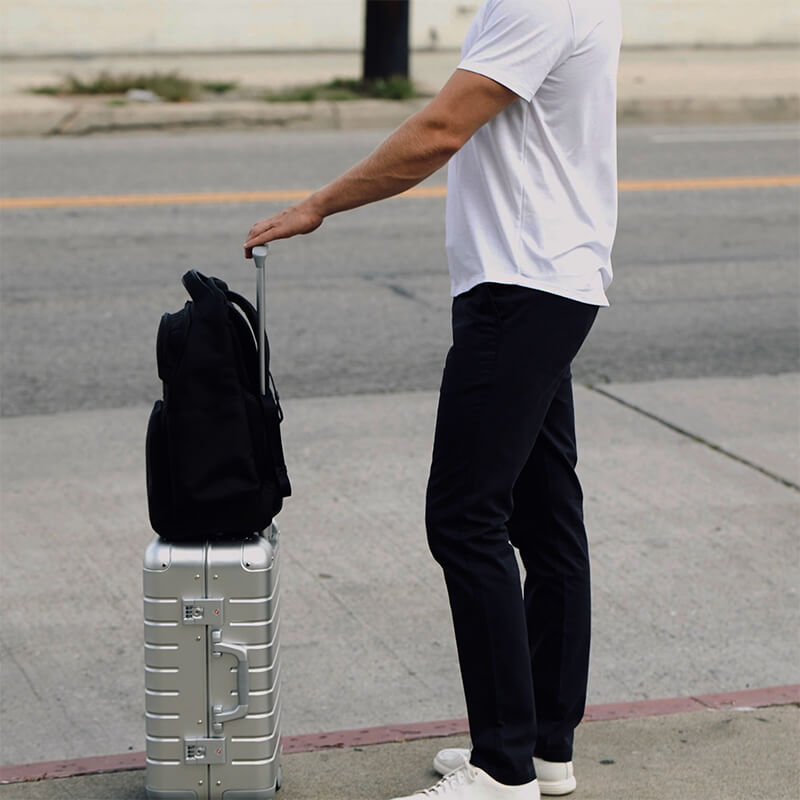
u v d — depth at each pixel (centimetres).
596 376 977
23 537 690
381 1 2200
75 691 543
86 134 1967
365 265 1270
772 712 511
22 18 2575
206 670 415
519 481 437
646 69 2545
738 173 1755
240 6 2672
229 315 407
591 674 559
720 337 1078
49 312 1095
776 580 654
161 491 409
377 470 788
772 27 2922
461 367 406
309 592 632
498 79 385
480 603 409
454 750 459
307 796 443
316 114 2053
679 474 789
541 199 401
